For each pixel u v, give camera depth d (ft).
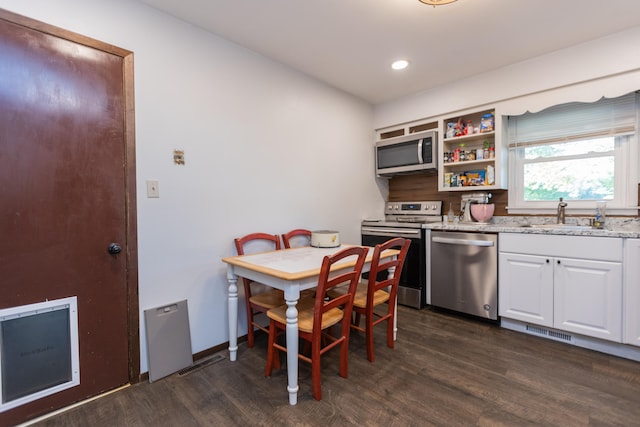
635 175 7.64
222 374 6.06
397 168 11.11
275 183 8.32
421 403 5.09
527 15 6.28
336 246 8.25
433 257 9.45
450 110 9.87
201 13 6.19
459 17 6.36
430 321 8.71
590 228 7.48
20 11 4.54
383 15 6.29
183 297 6.46
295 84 8.83
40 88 4.71
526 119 9.24
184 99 6.44
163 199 6.13
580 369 6.10
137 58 5.76
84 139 5.14
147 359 5.86
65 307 5.00
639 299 6.22
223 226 7.15
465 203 9.96
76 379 5.12
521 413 4.82
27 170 4.62
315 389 5.18
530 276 7.60
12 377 4.57
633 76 6.89
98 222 5.31
